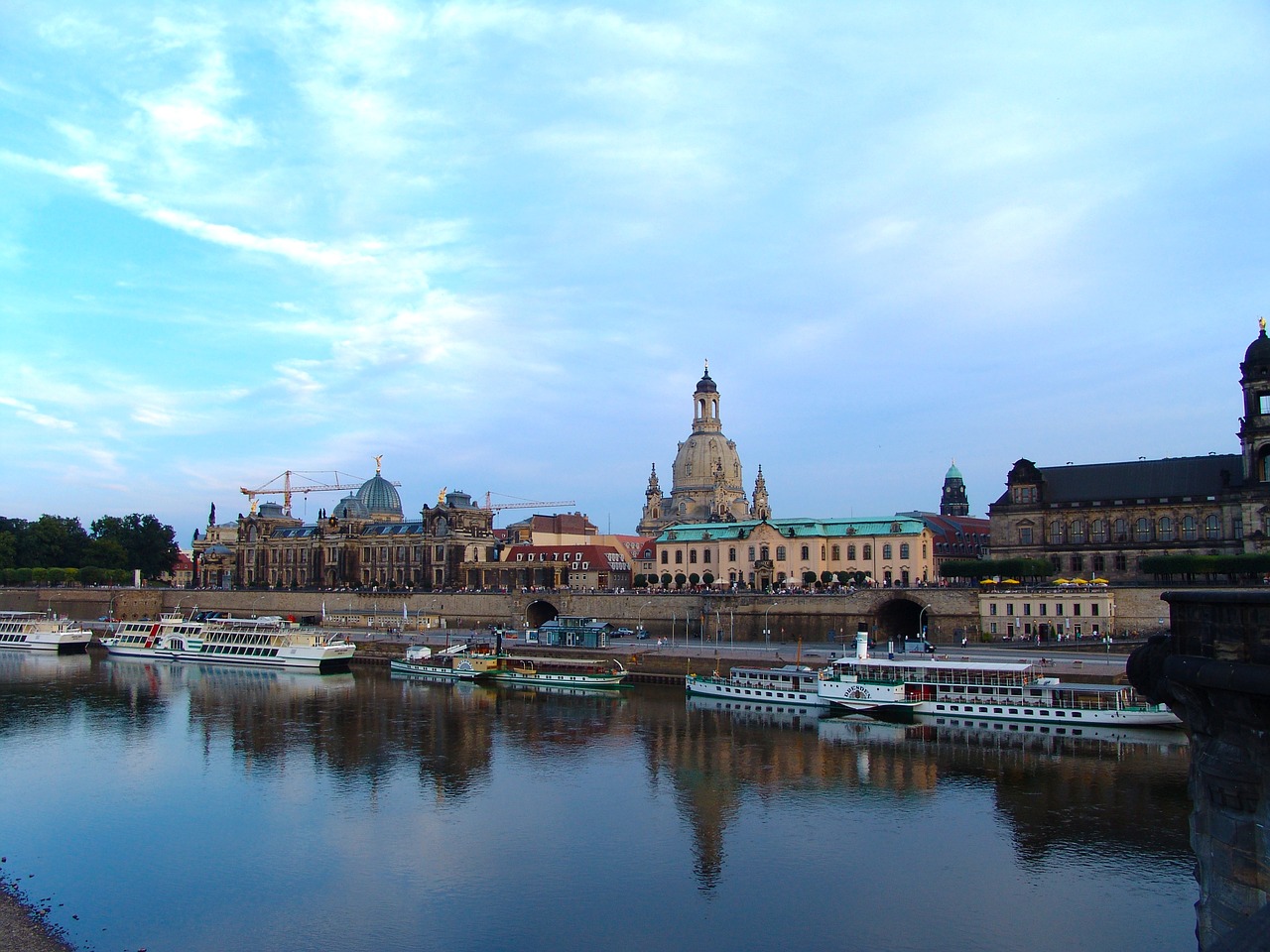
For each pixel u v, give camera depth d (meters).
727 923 58.97
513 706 131.00
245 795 85.38
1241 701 26.06
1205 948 28.59
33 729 114.81
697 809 80.62
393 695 142.12
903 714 120.19
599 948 56.12
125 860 70.00
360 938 57.59
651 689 146.38
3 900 63.16
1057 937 56.47
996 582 166.38
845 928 58.09
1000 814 77.81
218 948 56.56
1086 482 188.88
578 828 76.19
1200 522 176.00
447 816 79.31
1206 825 28.62
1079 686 115.88
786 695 129.88
